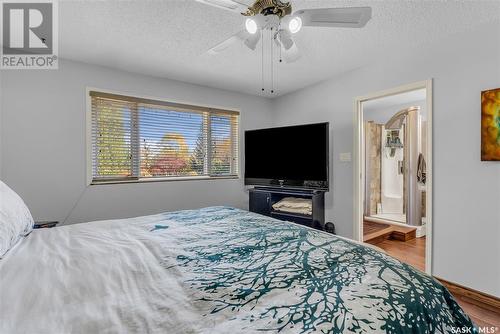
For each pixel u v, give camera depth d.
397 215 4.66
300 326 0.60
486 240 1.93
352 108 2.95
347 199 3.05
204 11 1.76
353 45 2.30
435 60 2.20
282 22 1.58
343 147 3.07
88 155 2.61
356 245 1.14
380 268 0.89
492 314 1.84
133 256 1.04
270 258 0.99
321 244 1.14
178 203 3.21
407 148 4.12
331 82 3.18
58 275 0.85
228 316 0.64
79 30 1.99
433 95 2.21
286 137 3.21
